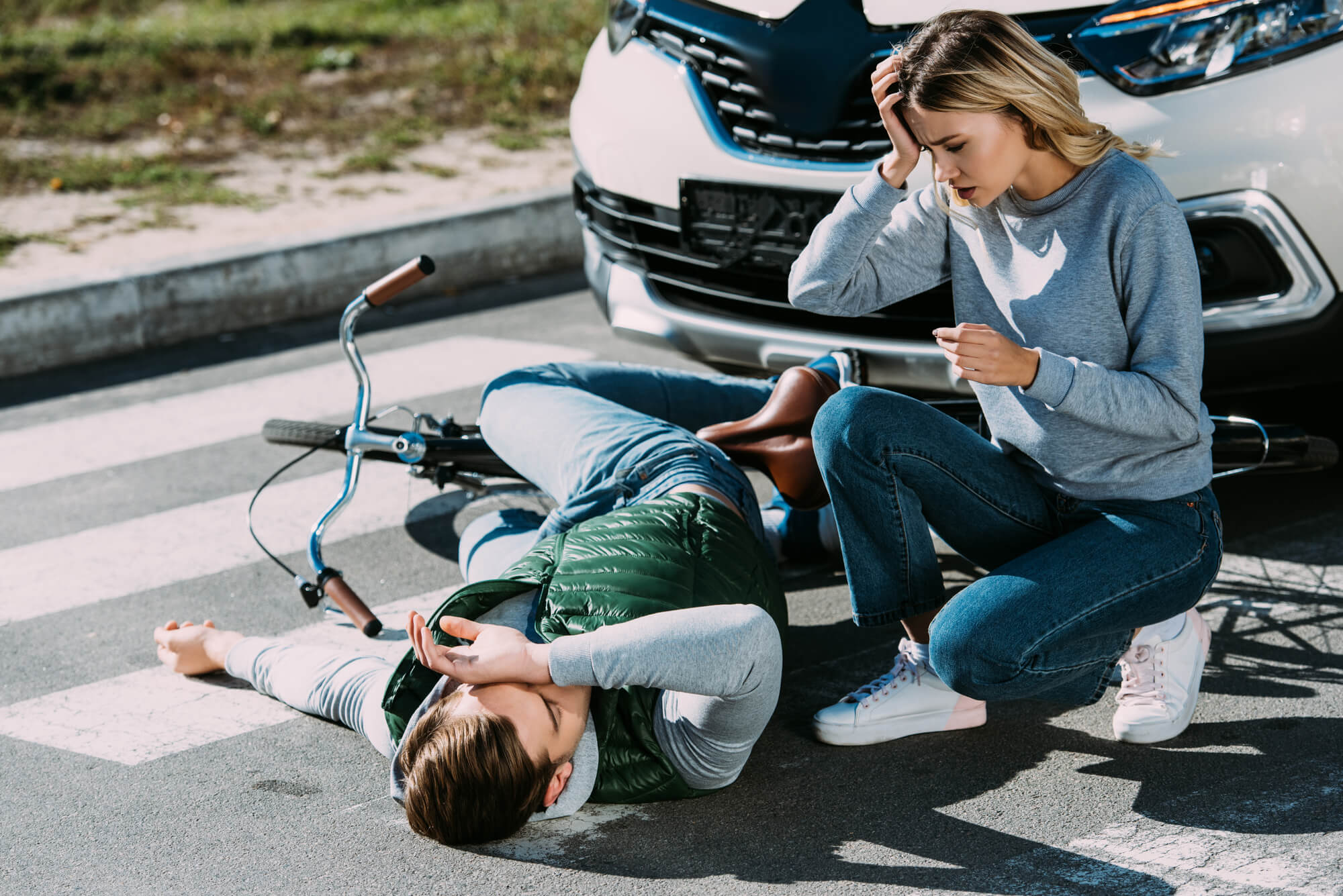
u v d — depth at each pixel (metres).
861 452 2.73
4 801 2.92
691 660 2.49
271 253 6.64
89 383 5.98
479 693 2.53
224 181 8.07
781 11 3.93
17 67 10.08
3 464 5.06
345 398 5.61
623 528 2.81
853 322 3.91
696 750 2.68
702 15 4.11
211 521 4.48
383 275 6.96
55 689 3.44
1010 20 2.41
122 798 2.91
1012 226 2.57
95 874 2.64
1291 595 3.48
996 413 2.70
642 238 4.38
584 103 4.58
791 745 3.00
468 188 7.90
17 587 4.05
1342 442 4.05
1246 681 3.12
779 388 3.44
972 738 2.99
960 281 2.72
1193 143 3.40
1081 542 2.58
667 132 4.17
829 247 2.75
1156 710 2.89
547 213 7.37
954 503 2.76
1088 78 3.48
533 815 2.67
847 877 2.52
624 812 2.78
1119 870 2.49
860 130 3.81
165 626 3.75
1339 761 2.79
